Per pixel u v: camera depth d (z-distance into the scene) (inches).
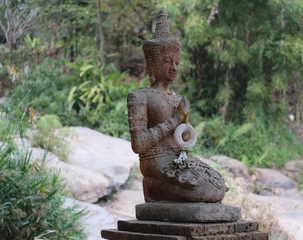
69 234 199.2
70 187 260.4
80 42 606.5
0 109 274.4
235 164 423.2
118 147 379.2
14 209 183.3
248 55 506.6
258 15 522.0
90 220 231.9
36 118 310.2
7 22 452.1
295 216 305.1
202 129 467.8
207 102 539.2
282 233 255.0
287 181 418.0
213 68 560.1
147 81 505.4
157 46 148.0
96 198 276.2
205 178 134.4
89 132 414.6
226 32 515.8
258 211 266.4
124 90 496.1
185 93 537.3
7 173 188.7
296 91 612.7
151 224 131.0
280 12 514.3
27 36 466.3
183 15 527.5
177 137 137.0
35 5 480.1
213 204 132.1
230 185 287.1
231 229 131.1
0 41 475.2
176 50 149.6
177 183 133.8
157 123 143.3
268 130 520.4
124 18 655.1
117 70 602.9
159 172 138.2
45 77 487.2
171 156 140.6
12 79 386.3
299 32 510.9
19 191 190.5
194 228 121.9
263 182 412.2
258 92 505.0
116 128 453.7
